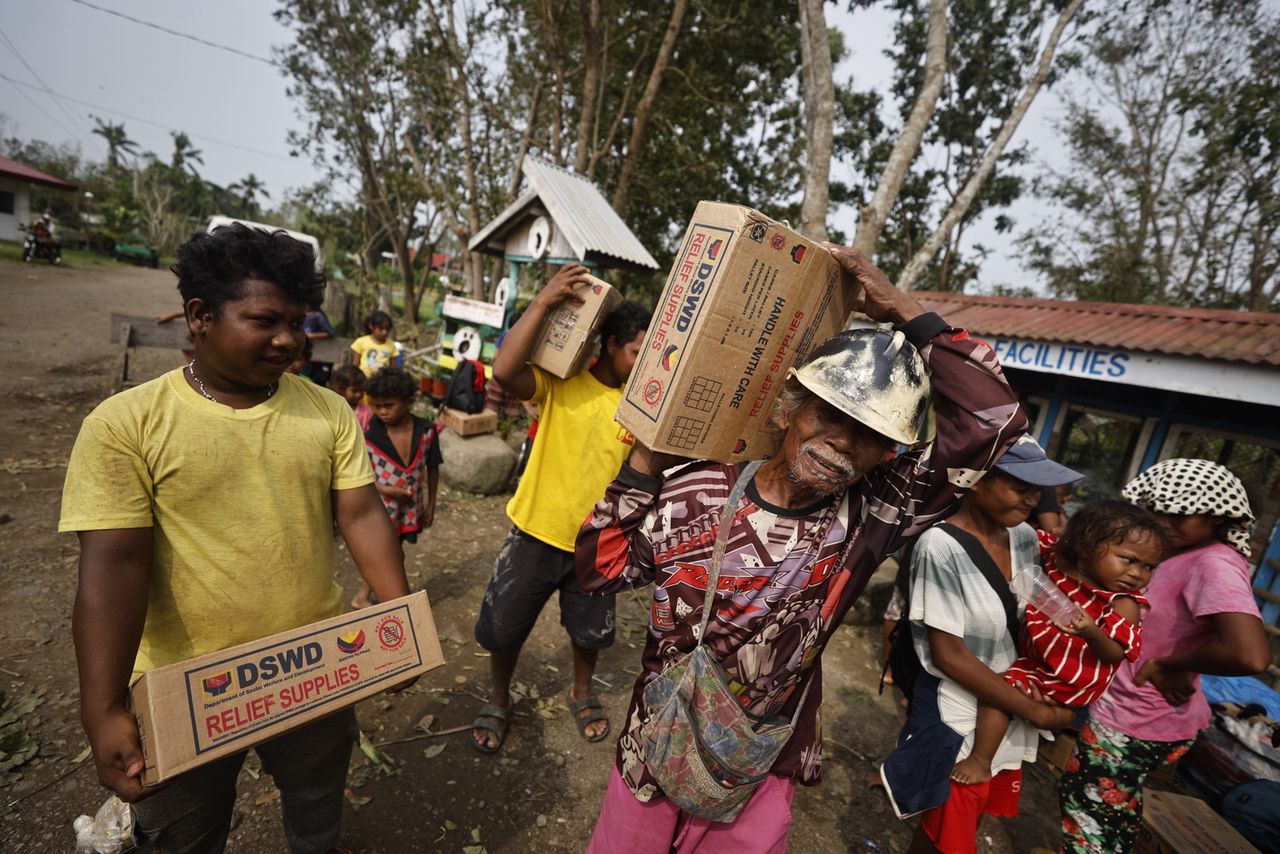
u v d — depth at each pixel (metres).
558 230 7.16
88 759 2.40
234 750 1.21
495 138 14.79
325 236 25.72
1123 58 15.47
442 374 9.03
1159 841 2.42
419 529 3.69
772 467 1.47
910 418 1.25
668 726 1.42
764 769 1.45
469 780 2.64
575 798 2.63
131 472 1.22
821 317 1.55
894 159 5.55
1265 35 12.73
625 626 4.14
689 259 1.47
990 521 2.08
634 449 1.56
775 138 15.24
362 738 2.72
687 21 12.84
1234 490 2.23
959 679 1.90
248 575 1.38
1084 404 6.94
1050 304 7.43
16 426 5.82
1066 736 3.08
